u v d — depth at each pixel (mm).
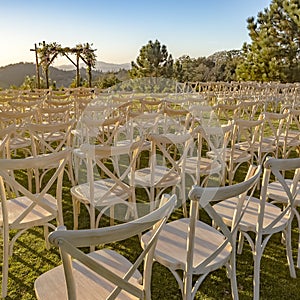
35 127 3051
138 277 1473
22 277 2141
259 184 3732
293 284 2131
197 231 1909
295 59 18234
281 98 8359
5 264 1998
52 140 4391
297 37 18266
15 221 1994
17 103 4801
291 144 4312
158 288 2072
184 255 1673
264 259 2410
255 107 5320
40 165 1795
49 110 4109
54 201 2299
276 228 2039
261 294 2029
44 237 2549
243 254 2465
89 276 1475
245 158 3678
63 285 1414
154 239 1186
